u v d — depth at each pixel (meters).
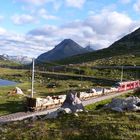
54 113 50.62
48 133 38.31
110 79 190.38
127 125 40.59
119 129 38.56
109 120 44.28
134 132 37.66
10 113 67.94
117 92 110.62
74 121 44.16
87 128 39.78
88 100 83.06
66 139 35.97
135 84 136.62
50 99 73.00
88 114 49.84
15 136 37.59
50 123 44.09
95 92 93.50
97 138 35.88
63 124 42.88
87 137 36.38
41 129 40.31
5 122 50.03
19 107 76.75
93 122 42.97
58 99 76.00
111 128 39.09
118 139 35.09
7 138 37.06
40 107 68.50
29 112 65.12
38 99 68.31
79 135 36.97
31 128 41.38
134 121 43.44
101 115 48.38
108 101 83.88
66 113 50.09
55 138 36.22
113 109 52.97
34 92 129.62
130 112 50.84
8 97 100.19
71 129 39.75
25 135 37.72
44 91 136.62
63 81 196.88
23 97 104.00
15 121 50.16
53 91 136.38
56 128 40.75
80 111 53.38
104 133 37.09
